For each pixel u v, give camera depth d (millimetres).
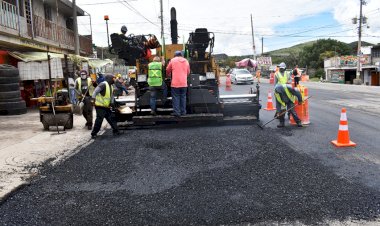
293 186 4824
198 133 8734
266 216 3953
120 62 41062
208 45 10516
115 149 7348
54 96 10188
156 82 9742
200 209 4195
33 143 8117
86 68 22250
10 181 5340
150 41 10820
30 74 14828
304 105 9477
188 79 9961
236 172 5484
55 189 5055
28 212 4297
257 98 10281
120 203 4461
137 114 10312
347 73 52000
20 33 16453
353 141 7402
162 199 4535
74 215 4168
